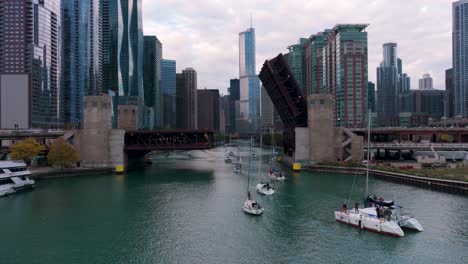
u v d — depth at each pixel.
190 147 123.12
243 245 48.47
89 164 118.62
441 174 88.31
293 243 48.94
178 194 80.69
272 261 43.44
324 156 118.88
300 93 120.94
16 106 198.38
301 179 98.44
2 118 197.50
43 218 61.28
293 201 71.44
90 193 82.06
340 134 120.19
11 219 60.81
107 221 59.47
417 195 74.94
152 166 143.00
